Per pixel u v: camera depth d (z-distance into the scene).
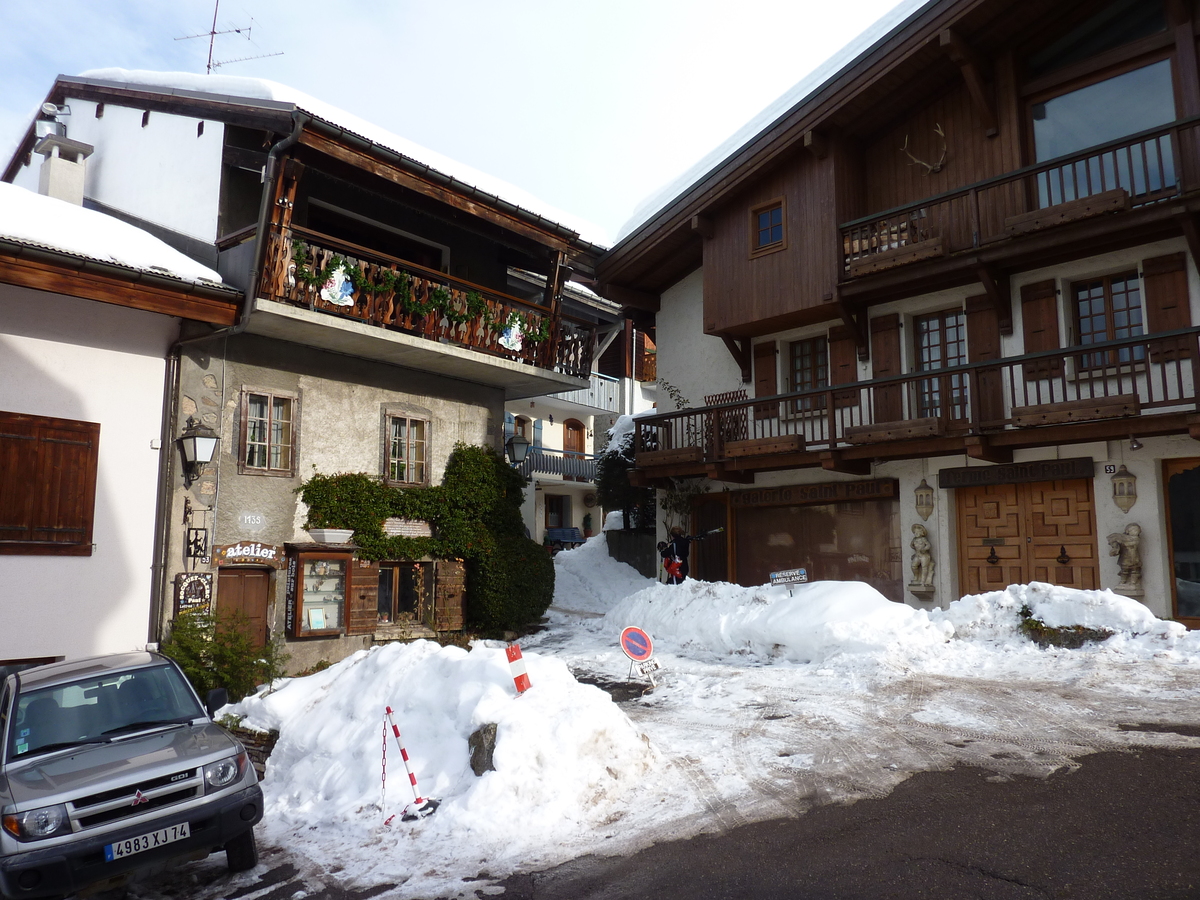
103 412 12.12
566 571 23.02
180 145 14.86
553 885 5.41
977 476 15.02
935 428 14.35
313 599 14.01
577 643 15.16
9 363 11.30
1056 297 14.41
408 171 14.21
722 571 19.09
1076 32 14.76
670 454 18.58
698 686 11.06
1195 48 13.12
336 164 13.91
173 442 12.69
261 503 13.67
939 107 16.22
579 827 6.41
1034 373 14.31
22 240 10.64
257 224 12.62
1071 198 14.30
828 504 17.45
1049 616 11.64
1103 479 13.70
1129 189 13.73
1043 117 14.92
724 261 18.30
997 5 14.29
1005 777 6.64
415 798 7.06
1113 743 7.30
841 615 12.36
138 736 6.44
